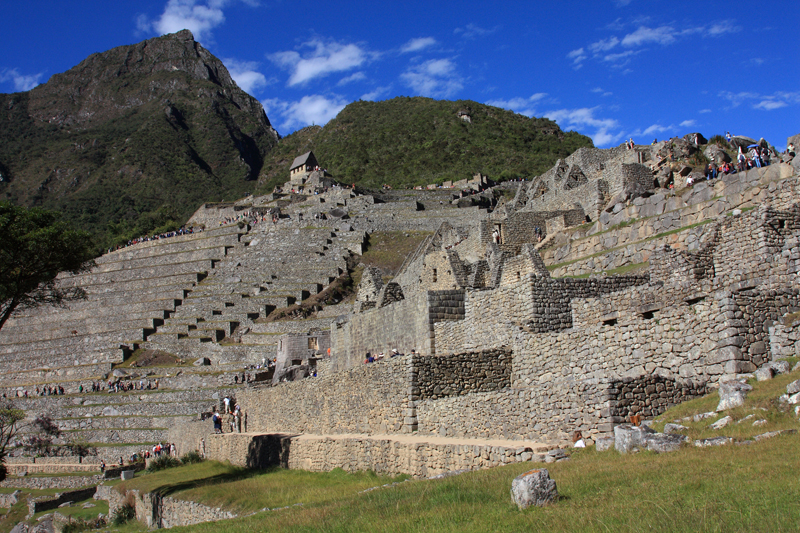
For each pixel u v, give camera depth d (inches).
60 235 1635.1
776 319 840.9
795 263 959.0
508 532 556.1
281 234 4601.4
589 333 1037.2
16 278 1615.4
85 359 3659.0
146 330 3735.2
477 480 762.2
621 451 748.6
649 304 999.0
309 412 1768.0
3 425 2770.7
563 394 887.7
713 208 1497.3
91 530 1904.5
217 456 2193.7
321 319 3380.9
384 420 1341.0
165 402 2974.9
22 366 3850.9
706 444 668.1
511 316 1275.8
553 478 679.7
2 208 1605.6
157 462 2361.0
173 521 1523.1
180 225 7470.5
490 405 1034.7
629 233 1704.0
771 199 1302.9
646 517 518.9
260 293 3885.3
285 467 1633.9
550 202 2463.1
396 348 1617.9
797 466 547.5
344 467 1331.2
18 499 2603.3
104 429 2925.7
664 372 911.0
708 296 890.1
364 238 4402.1
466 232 2551.7
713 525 481.1
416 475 1067.9
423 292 1497.3
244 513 1181.1
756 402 711.7
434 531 601.9
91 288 4633.4
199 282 4352.9
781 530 454.6
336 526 722.2
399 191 5984.3
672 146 2146.9
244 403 2310.5
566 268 1727.4
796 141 1652.3
